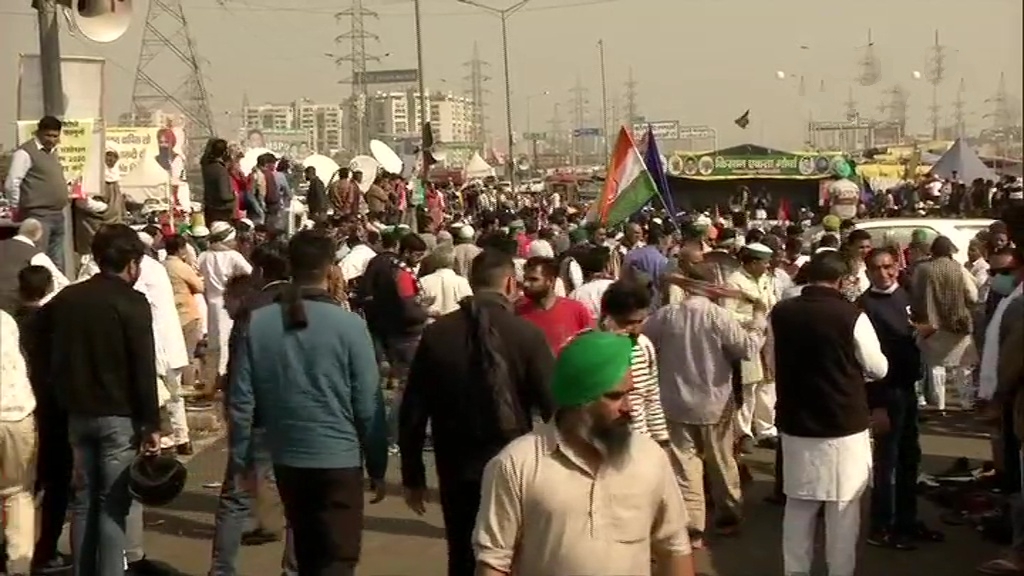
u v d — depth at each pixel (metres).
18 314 7.16
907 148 63.12
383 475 5.45
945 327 11.73
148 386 6.29
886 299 7.32
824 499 6.29
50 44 9.82
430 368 5.39
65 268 10.02
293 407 5.28
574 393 3.47
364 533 7.97
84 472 6.30
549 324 6.68
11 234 9.73
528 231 19.17
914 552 7.48
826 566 7.06
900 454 7.54
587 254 9.10
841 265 6.34
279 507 7.45
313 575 5.37
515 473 3.52
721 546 7.71
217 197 15.69
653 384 6.54
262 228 15.26
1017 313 6.54
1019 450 6.93
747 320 9.10
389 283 10.28
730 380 7.54
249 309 6.38
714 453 7.59
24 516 6.51
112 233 6.35
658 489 3.56
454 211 30.84
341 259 13.72
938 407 12.10
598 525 3.47
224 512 6.48
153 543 7.71
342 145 120.12
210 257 12.34
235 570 6.52
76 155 10.78
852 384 6.27
